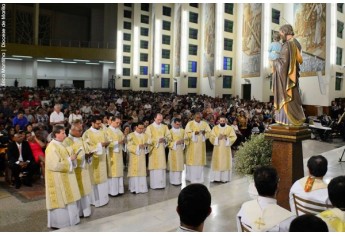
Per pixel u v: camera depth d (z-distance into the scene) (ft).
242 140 40.63
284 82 14.82
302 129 14.70
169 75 124.77
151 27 132.36
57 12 141.28
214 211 16.88
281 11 85.35
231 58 97.71
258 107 61.05
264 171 8.59
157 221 16.51
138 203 22.27
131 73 133.08
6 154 26.07
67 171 17.53
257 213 8.29
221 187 21.68
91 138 21.71
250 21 89.30
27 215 19.54
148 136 25.23
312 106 69.31
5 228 17.67
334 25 66.80
